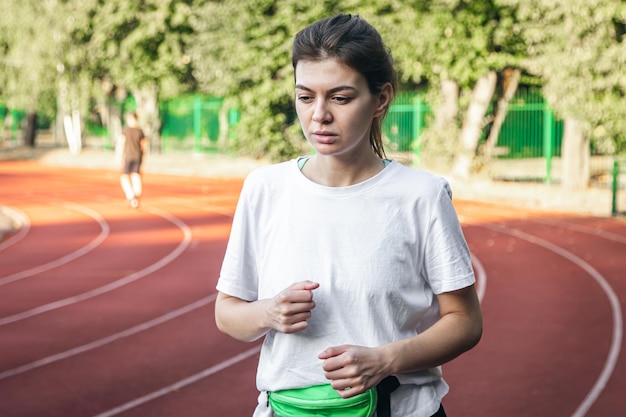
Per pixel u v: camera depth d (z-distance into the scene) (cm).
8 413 609
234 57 2366
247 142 2530
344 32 204
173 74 3120
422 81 2986
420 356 207
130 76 3097
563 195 2003
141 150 1956
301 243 214
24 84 3175
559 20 1791
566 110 1695
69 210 1922
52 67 3148
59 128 4191
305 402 211
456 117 2380
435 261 216
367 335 211
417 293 217
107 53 3095
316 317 212
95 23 3073
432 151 2338
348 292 211
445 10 2103
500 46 2244
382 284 211
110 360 748
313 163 223
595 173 2522
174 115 3594
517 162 2873
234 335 220
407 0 2145
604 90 1681
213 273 1173
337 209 214
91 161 3331
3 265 1248
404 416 216
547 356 743
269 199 221
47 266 1235
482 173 2331
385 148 245
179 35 3083
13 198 2162
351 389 200
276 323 205
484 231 1555
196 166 2992
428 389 220
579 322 871
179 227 1647
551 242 1416
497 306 952
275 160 2500
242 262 226
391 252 212
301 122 210
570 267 1191
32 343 807
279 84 2400
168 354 766
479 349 768
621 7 1611
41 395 652
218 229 1617
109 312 937
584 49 1655
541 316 899
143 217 1798
